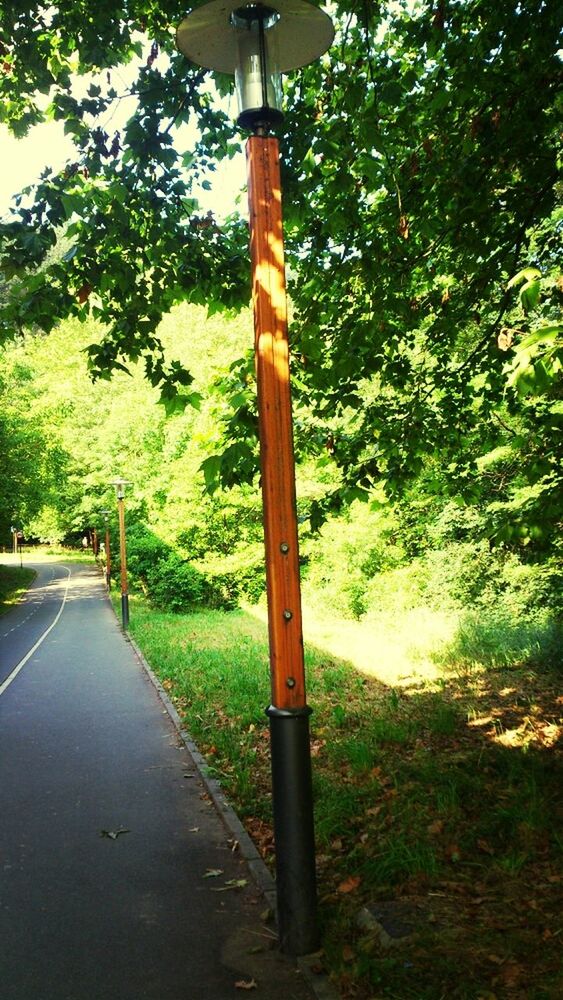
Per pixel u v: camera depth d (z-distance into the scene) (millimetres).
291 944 3918
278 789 3955
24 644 21297
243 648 17109
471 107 6320
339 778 6922
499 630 14055
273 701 4012
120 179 6035
